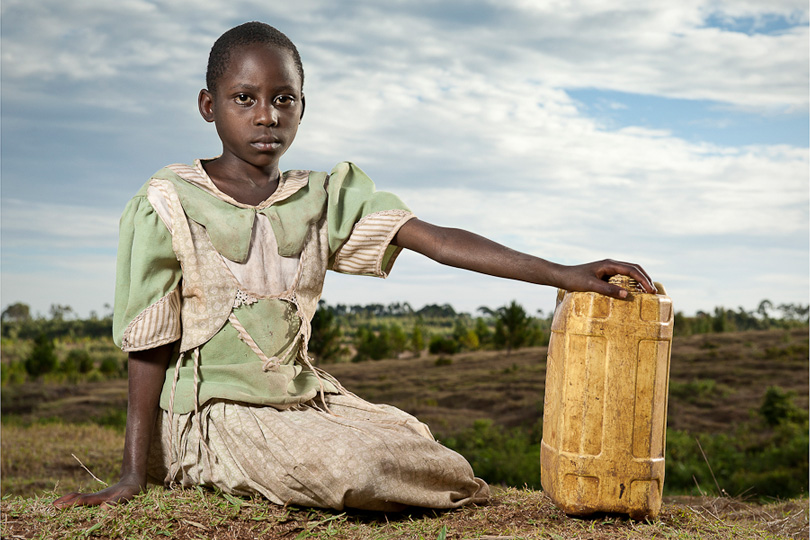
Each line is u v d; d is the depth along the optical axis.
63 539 2.30
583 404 2.57
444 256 2.87
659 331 2.57
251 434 2.64
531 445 15.27
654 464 2.58
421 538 2.43
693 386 26.42
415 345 52.84
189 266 2.74
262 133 2.83
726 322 51.91
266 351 2.80
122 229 2.79
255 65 2.79
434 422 21.44
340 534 2.46
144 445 2.74
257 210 2.86
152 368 2.78
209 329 2.76
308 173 3.12
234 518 2.52
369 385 31.89
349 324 80.31
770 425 19.86
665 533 2.53
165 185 2.80
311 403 2.98
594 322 2.55
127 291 2.75
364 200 3.03
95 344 54.03
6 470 8.77
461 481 2.79
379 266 3.00
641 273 2.60
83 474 8.63
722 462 14.10
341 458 2.47
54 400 24.69
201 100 2.98
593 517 2.64
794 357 32.56
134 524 2.40
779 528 3.32
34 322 64.81
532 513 2.73
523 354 41.81
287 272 2.88
